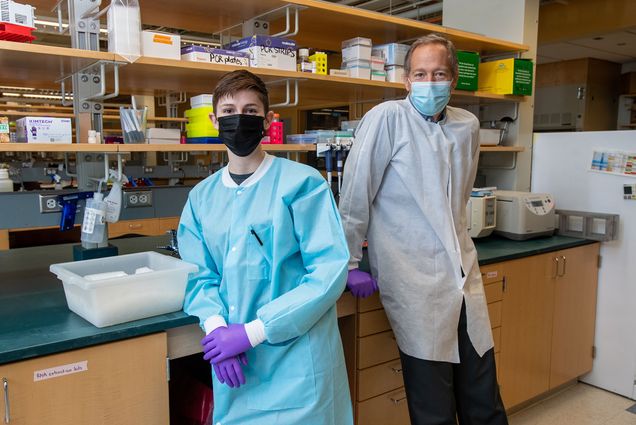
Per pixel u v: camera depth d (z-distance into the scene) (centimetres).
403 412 219
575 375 305
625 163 291
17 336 131
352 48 251
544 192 330
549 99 630
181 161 601
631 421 272
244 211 133
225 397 136
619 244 298
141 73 210
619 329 303
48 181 534
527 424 269
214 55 205
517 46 311
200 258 146
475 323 182
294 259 136
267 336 122
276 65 221
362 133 181
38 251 234
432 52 170
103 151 180
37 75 210
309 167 138
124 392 142
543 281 272
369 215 184
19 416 126
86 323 141
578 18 442
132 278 140
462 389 187
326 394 131
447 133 182
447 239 175
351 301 199
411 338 177
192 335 158
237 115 128
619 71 630
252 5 223
